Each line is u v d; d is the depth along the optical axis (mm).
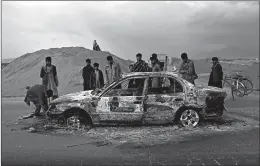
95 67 9234
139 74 6336
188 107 6043
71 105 6086
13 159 4051
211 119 6387
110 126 6176
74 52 19578
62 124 6219
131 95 6391
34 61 18672
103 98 6059
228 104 9641
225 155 4215
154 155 4266
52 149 4574
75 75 15703
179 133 5582
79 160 4039
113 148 4656
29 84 15117
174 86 6199
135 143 4918
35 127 6191
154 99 6008
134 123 5973
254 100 10625
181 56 7934
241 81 11781
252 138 5172
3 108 8906
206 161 3965
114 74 8930
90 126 6160
